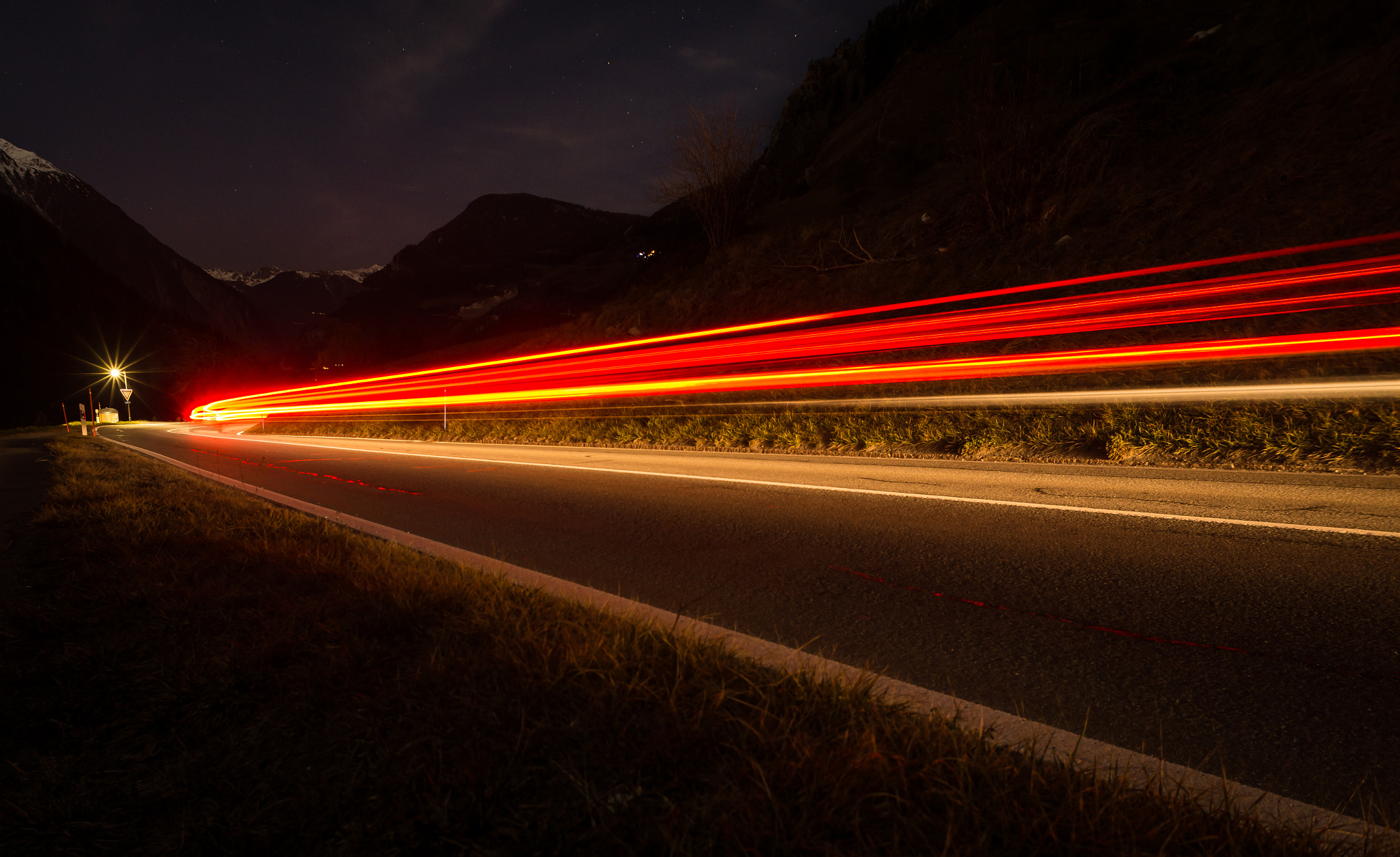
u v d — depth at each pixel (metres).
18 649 3.29
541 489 9.29
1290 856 1.70
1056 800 1.91
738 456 11.93
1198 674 2.97
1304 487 6.38
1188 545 4.82
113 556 5.04
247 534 5.80
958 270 26.52
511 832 1.81
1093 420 10.01
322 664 2.94
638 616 3.53
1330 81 21.94
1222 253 18.39
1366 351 11.40
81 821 1.96
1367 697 2.69
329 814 1.93
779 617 3.91
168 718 2.55
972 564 4.71
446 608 3.67
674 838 1.76
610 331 41.47
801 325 29.33
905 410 13.54
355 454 17.45
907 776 2.02
